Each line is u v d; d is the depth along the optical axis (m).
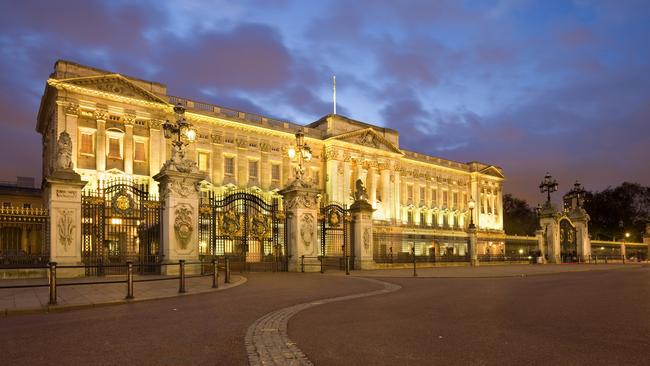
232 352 7.30
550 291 17.58
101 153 50.06
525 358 6.95
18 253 23.44
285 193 28.08
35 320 10.23
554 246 53.16
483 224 96.69
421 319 10.50
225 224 24.97
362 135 75.19
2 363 6.69
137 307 12.19
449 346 7.73
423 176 87.81
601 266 45.78
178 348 7.56
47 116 56.16
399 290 17.66
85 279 18.72
